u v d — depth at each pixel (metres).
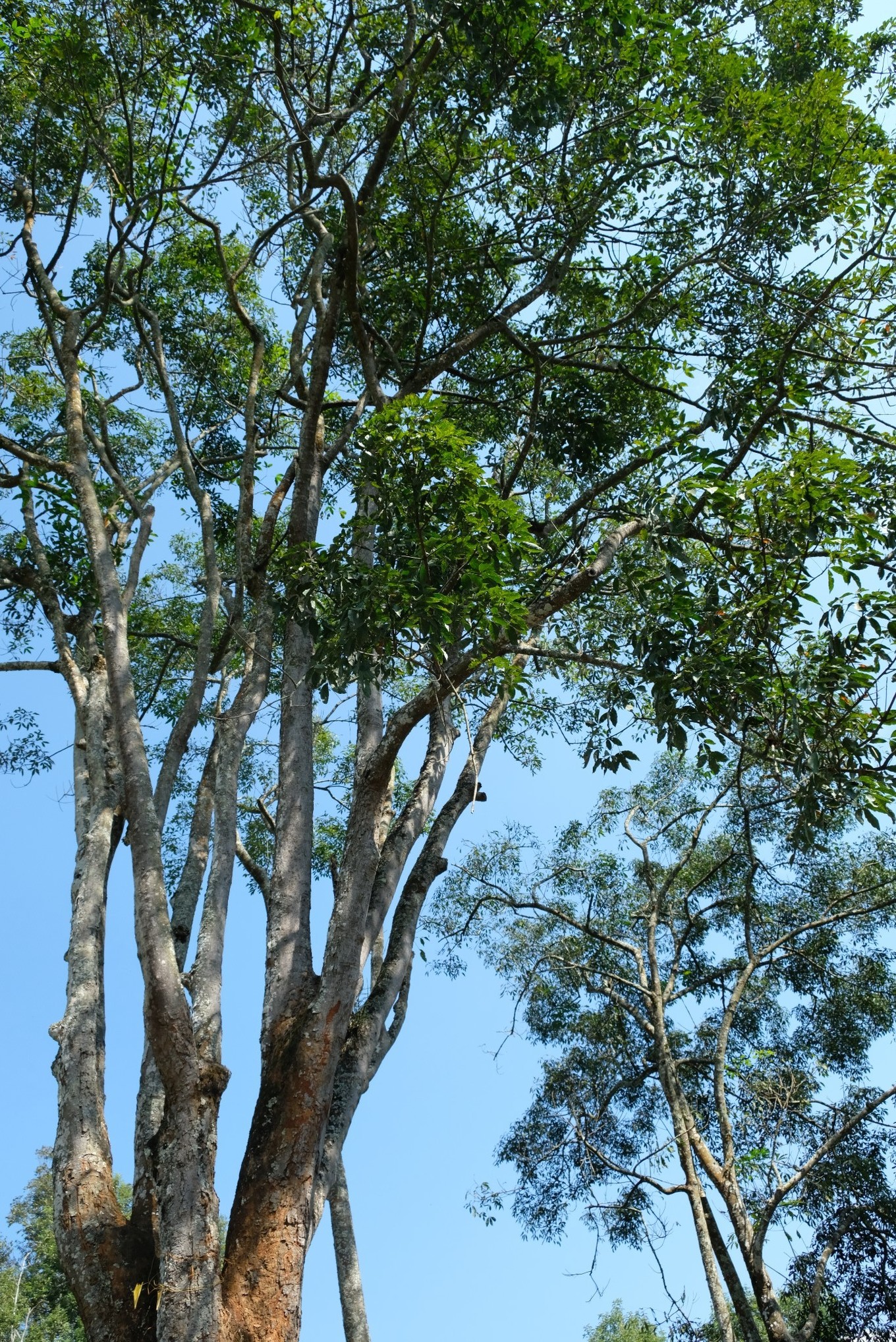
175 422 9.83
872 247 9.16
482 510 7.13
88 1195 6.44
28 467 12.48
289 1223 6.20
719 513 7.85
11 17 10.34
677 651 7.63
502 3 8.38
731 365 9.80
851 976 15.61
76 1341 21.14
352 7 10.09
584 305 11.31
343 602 7.28
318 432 10.03
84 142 10.53
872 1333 13.21
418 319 11.48
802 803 7.42
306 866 7.89
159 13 9.75
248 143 11.52
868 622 7.52
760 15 10.66
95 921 7.86
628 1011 15.81
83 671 10.52
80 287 13.08
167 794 8.48
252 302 13.93
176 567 15.55
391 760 7.52
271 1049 6.91
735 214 9.96
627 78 9.30
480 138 10.30
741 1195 13.88
